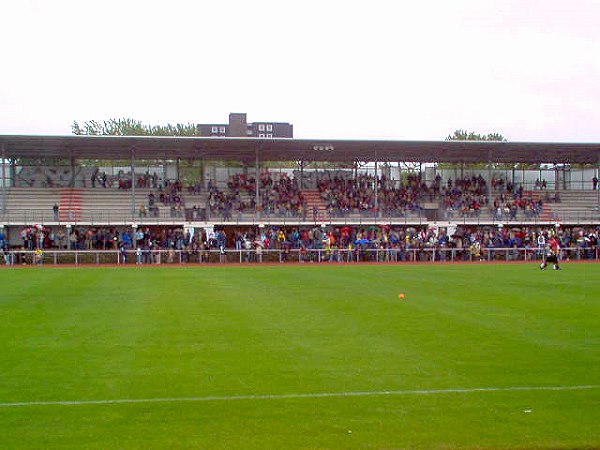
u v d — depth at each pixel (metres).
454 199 56.81
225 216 50.47
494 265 40.31
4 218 48.09
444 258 46.38
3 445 7.68
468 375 10.74
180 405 9.15
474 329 15.00
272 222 50.47
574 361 11.75
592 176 60.62
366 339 13.77
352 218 51.75
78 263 43.59
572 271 34.00
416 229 52.78
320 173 58.75
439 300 20.45
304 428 8.26
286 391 9.81
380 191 57.41
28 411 8.89
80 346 13.02
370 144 50.25
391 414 8.79
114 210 52.03
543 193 58.94
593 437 8.02
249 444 7.74
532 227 52.94
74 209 51.66
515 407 9.10
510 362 11.66
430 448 7.67
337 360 11.80
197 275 31.53
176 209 50.81
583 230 50.91
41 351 12.55
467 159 58.03
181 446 7.68
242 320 16.28
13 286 25.45
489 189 53.62
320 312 17.72
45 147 50.12
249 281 27.69
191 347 12.94
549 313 17.53
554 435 8.08
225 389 9.91
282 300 20.48
